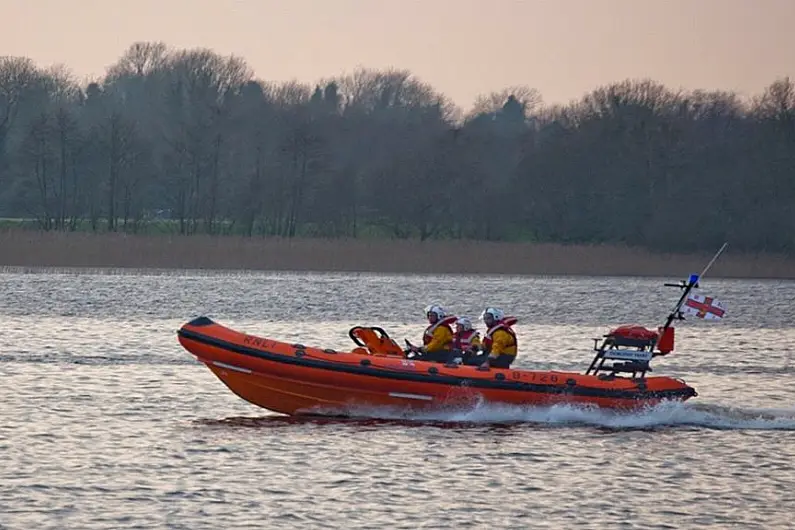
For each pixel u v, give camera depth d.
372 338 66.25
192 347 62.94
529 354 97.00
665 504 48.38
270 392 63.12
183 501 47.31
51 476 50.41
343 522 45.16
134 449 55.75
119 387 73.31
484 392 63.03
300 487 49.66
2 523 44.19
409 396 62.88
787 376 86.81
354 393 62.88
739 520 46.44
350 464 53.53
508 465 54.00
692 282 64.31
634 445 58.50
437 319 65.81
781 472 53.69
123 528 43.97
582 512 47.06
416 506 47.34
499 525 45.25
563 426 62.59
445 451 56.44
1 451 54.56
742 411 66.38
